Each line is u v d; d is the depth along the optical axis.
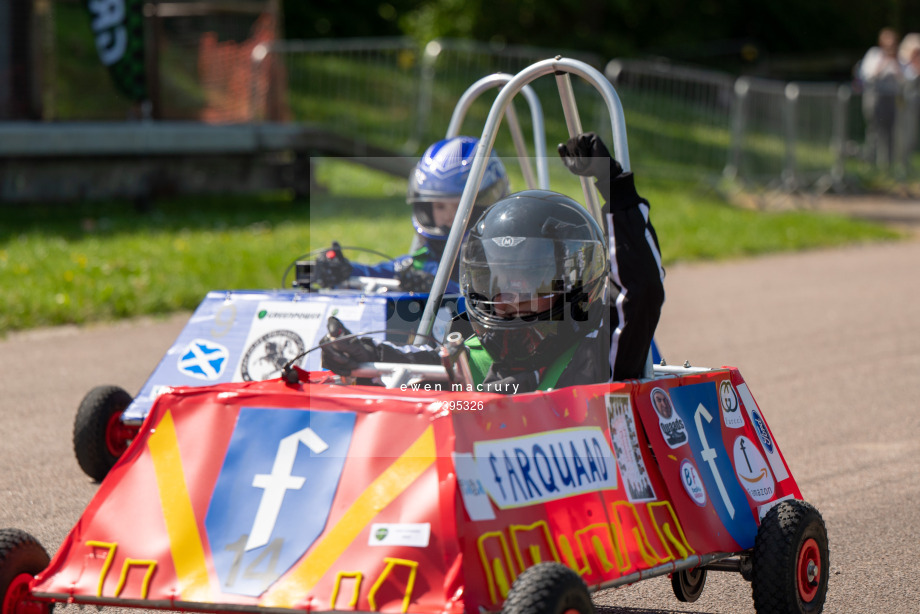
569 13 109.06
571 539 9.48
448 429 9.13
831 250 49.66
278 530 9.16
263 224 45.00
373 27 105.88
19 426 20.41
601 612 12.97
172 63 57.50
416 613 8.45
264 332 16.84
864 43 128.88
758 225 52.38
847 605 13.20
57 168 46.06
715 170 62.38
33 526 15.29
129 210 49.12
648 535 10.42
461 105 18.30
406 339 15.41
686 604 13.27
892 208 63.94
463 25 100.44
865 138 70.38
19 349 26.52
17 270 32.22
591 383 11.51
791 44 127.88
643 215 11.66
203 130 49.56
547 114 60.03
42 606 9.65
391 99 59.72
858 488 17.88
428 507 8.82
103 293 30.67
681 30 118.62
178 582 9.12
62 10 55.44
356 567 8.77
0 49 51.94
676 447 11.33
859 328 31.91
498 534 8.91
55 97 53.69
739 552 11.50
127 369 24.73
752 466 12.39
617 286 11.64
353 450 9.34
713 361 26.88
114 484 9.75
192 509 9.43
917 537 15.63
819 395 24.06
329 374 11.37
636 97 60.94
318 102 61.16
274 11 59.50
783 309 34.62
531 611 8.24
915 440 20.75
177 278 32.84
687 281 40.03
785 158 64.31
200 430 9.80
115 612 12.30
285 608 8.71
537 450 9.66
